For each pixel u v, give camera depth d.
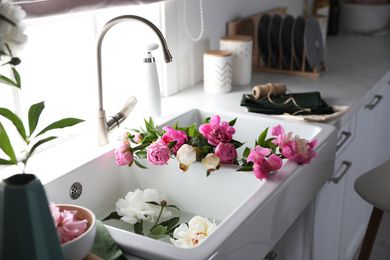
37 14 1.18
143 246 0.93
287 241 1.46
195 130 1.34
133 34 1.84
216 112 1.69
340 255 2.28
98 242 0.96
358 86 2.12
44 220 0.76
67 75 1.60
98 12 1.48
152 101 1.58
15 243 0.74
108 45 1.76
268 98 1.84
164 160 1.20
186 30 2.01
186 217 1.31
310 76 2.27
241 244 0.99
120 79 1.84
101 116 1.38
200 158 1.30
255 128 1.63
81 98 1.67
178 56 1.99
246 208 1.06
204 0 2.08
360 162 2.36
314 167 1.37
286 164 1.28
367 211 2.70
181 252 0.91
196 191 1.32
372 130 2.49
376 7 3.18
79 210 0.96
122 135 1.43
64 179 1.18
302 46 2.30
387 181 1.84
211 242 0.93
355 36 3.24
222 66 1.96
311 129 1.55
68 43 1.58
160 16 1.86
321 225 1.84
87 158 1.29
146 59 1.55
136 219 1.21
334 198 1.97
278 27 2.31
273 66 2.40
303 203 1.35
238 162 1.41
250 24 2.40
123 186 1.38
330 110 1.74
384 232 2.92
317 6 3.04
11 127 1.40
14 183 0.80
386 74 2.35
